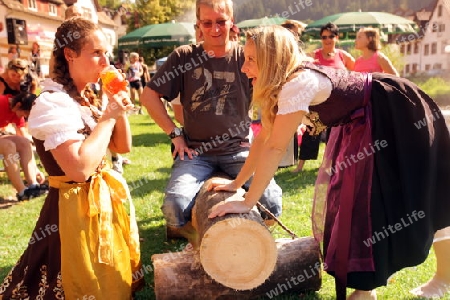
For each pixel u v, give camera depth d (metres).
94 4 33.88
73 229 2.41
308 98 2.27
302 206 4.62
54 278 2.46
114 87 2.42
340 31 13.05
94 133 2.35
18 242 3.94
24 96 5.53
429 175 2.43
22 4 22.98
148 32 17.11
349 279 2.46
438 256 2.83
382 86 2.42
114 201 2.62
